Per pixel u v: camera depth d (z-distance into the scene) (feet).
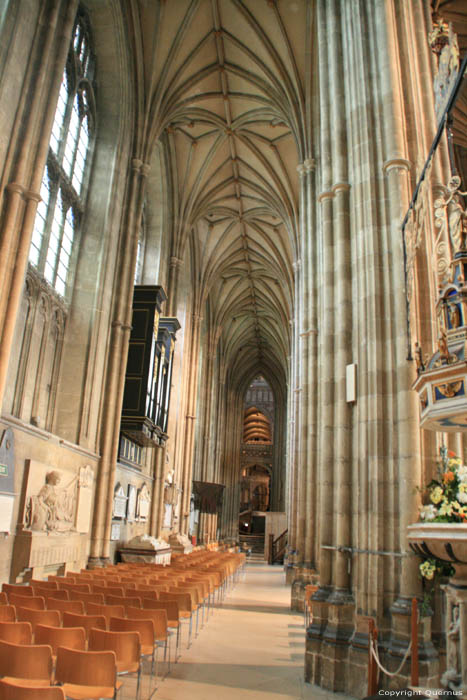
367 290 27.58
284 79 64.34
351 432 27.76
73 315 51.37
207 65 67.87
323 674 23.88
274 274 116.26
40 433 38.99
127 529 62.18
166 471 81.30
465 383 16.93
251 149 81.71
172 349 75.46
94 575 35.68
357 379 27.40
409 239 25.49
